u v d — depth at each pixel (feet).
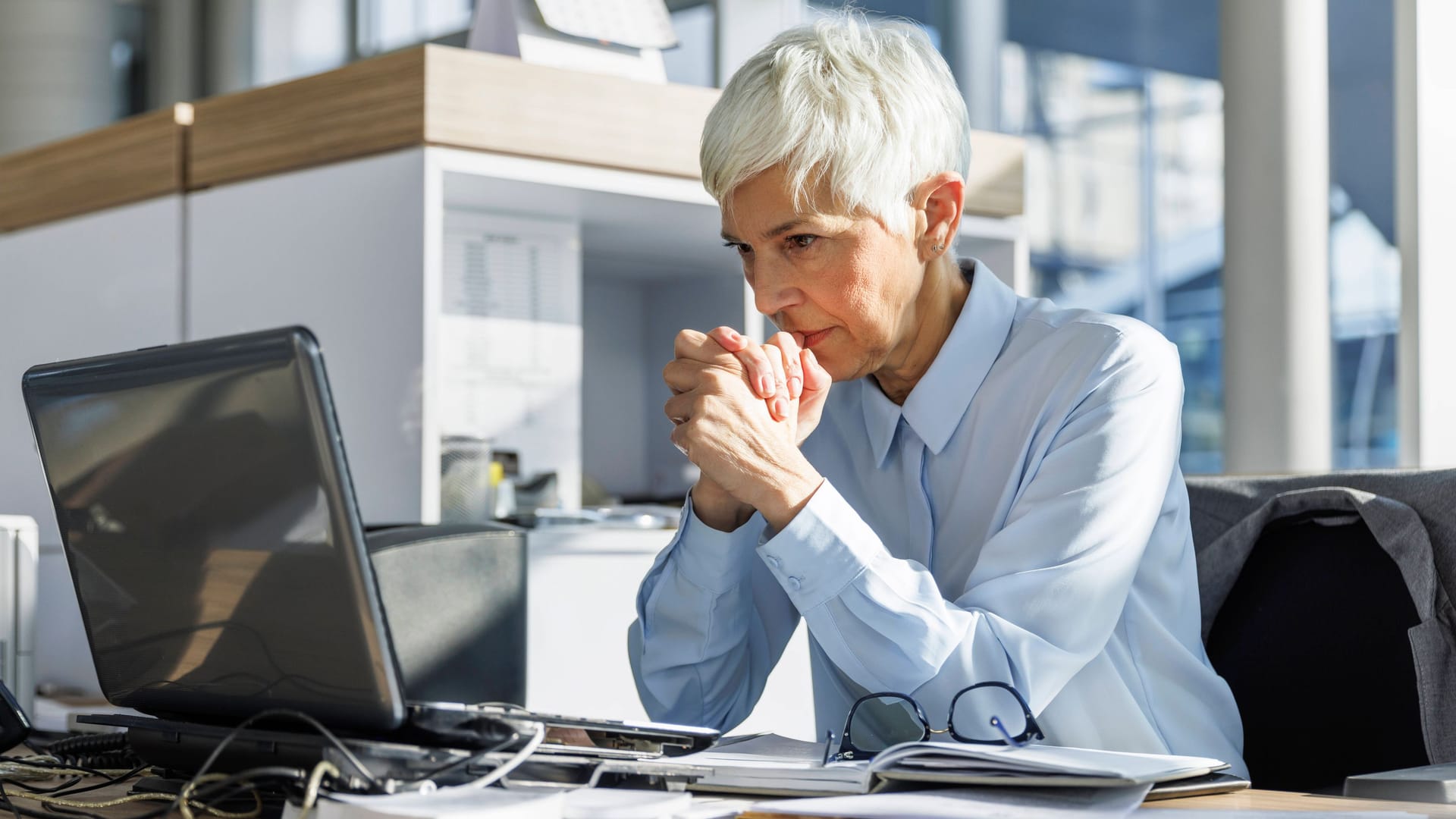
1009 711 3.47
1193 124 18.04
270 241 6.29
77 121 16.28
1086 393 4.02
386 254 5.83
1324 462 8.62
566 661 6.08
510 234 6.71
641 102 6.29
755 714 6.63
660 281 8.23
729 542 4.01
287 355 2.58
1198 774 3.01
